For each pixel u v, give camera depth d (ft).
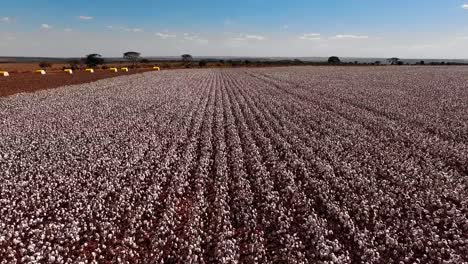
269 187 41.16
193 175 46.19
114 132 68.74
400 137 63.36
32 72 215.72
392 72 244.01
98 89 138.41
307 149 55.72
